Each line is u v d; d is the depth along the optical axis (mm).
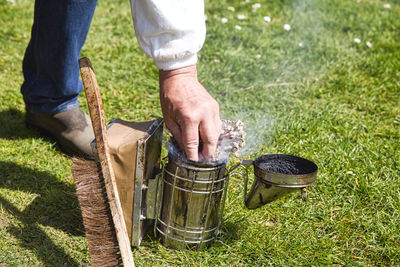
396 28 4965
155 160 2119
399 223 2275
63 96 2707
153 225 2213
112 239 1847
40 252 2008
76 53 2615
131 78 3744
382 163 2752
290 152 2871
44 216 2256
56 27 2473
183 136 1800
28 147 2818
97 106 1882
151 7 1729
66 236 2129
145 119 3252
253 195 1941
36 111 2777
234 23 4789
